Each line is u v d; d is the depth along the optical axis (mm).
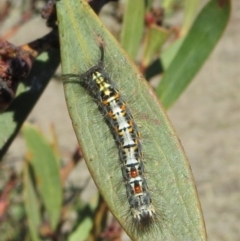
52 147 244
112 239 245
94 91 152
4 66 151
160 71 228
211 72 826
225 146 726
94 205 250
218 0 196
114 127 151
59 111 754
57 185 234
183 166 148
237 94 792
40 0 324
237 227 626
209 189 667
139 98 153
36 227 250
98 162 148
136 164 149
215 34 199
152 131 151
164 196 148
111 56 153
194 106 785
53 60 171
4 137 167
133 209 146
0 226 305
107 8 292
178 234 146
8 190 299
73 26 150
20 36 650
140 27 209
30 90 169
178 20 404
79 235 246
